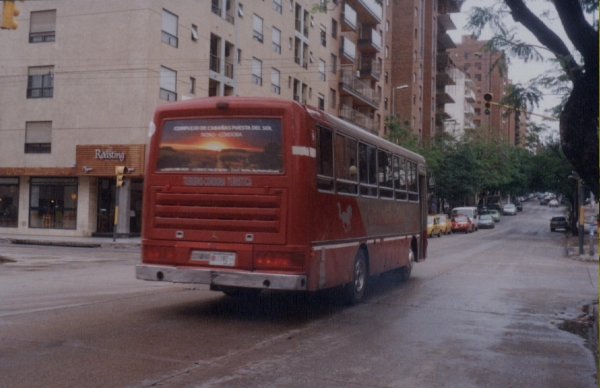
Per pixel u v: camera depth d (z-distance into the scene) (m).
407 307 10.80
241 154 8.90
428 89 69.25
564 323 9.70
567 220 60.06
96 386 5.55
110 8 31.06
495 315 10.24
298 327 8.70
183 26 32.34
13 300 10.34
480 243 36.97
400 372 6.39
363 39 55.19
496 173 64.81
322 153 9.29
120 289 12.15
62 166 32.06
